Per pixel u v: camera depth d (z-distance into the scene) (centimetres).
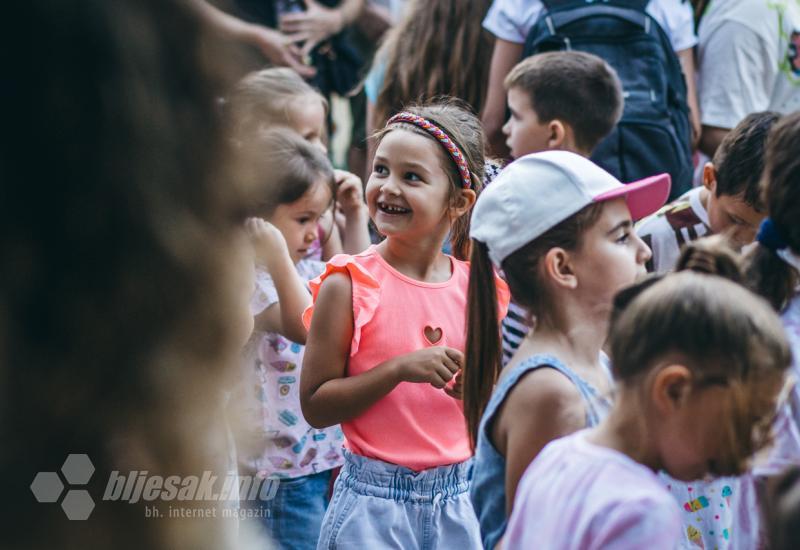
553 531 168
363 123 565
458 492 290
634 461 168
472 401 251
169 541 90
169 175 86
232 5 100
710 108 497
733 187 311
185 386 88
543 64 407
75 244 82
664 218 351
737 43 490
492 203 239
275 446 338
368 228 436
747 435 161
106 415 85
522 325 299
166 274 86
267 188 101
